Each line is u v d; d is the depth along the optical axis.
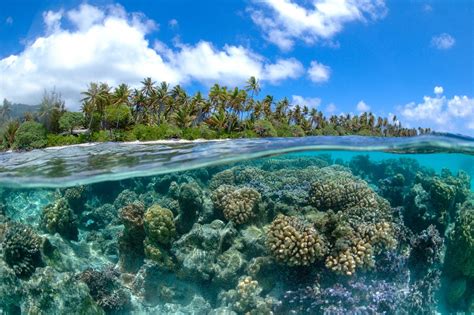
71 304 8.90
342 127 74.44
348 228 9.40
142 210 11.05
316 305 8.62
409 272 10.09
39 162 20.25
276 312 8.88
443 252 11.29
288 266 9.20
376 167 18.59
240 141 24.41
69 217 12.40
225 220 10.74
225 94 53.25
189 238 10.01
